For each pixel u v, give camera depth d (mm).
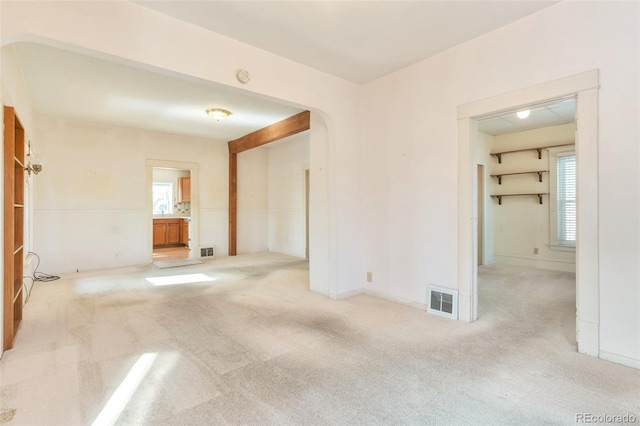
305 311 3523
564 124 5461
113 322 3199
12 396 1940
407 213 3691
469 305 3158
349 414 1771
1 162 2414
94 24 2242
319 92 3715
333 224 3967
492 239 6371
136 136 6461
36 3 2029
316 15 2619
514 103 2783
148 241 6605
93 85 4055
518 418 1726
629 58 2230
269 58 3246
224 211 7727
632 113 2225
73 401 1893
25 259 3943
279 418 1738
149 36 2490
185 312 3510
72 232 5781
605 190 2332
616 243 2299
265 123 5996
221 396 1941
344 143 4000
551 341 2699
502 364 2312
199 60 2758
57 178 5629
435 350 2547
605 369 2221
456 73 3197
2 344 2449
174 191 10156
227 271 5801
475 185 3219
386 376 2160
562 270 5574
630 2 2229
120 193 6277
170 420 1726
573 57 2463
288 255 7672
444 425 1679
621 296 2285
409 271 3697
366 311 3510
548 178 5719
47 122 5520
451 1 2465
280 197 8023
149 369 2268
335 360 2391
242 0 2398
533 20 2668
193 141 7223
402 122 3711
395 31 2895
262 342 2719
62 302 3875
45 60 3350
